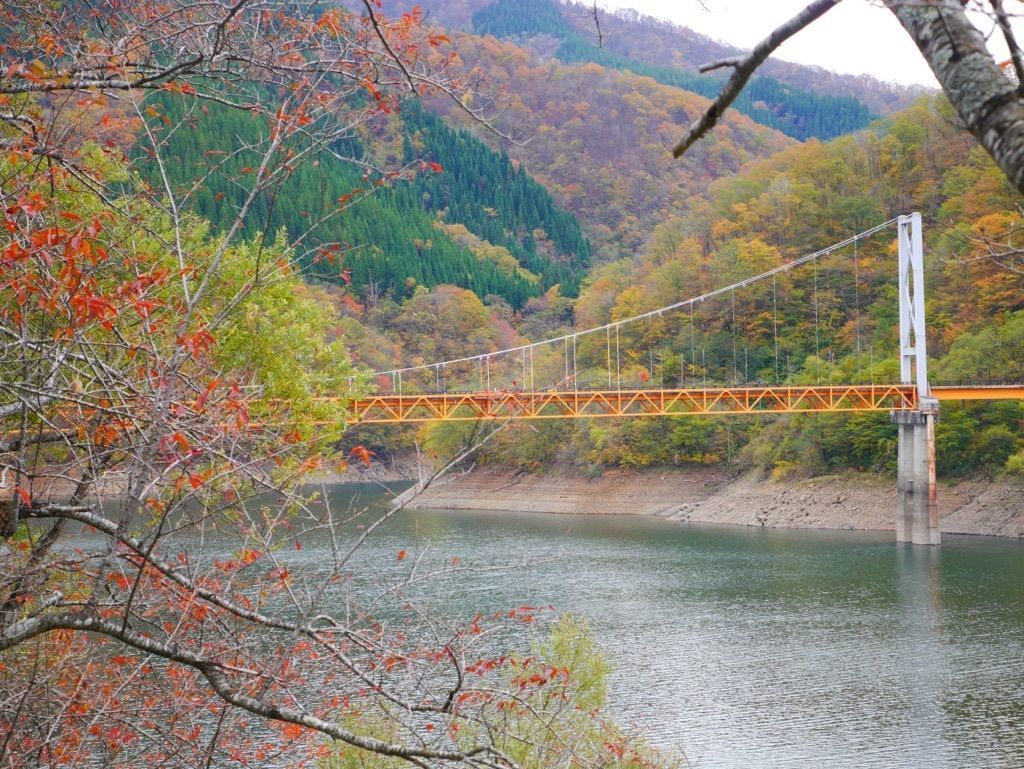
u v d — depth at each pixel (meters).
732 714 29.05
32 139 7.02
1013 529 67.56
